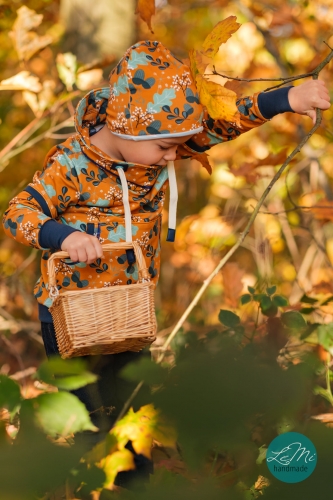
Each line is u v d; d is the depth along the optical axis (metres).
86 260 1.63
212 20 5.54
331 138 3.67
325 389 2.04
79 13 3.25
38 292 2.04
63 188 1.91
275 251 4.31
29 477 0.63
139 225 1.99
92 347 1.63
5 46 4.45
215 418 0.76
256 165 2.85
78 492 1.21
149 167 1.93
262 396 0.77
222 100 1.74
